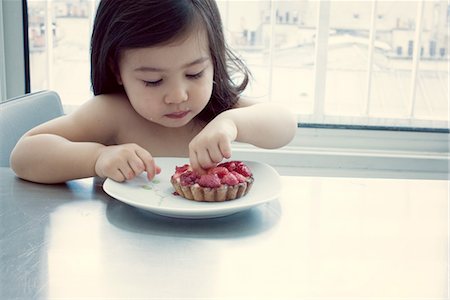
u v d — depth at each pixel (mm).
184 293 440
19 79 1256
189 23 761
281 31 1232
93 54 875
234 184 639
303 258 511
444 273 492
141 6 760
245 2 1215
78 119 865
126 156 701
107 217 602
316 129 1282
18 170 739
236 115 844
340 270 490
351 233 578
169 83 770
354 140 1296
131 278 462
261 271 482
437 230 596
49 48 1253
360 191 723
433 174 1281
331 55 1250
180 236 554
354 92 1272
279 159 1264
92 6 1229
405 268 500
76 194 684
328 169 1272
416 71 1265
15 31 1231
